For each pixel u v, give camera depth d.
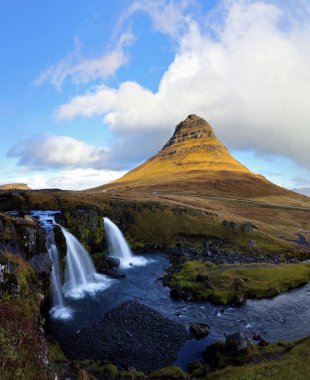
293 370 23.89
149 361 32.50
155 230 89.75
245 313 44.12
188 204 125.25
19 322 25.58
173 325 40.16
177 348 34.94
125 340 36.31
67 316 42.62
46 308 43.47
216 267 62.28
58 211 73.50
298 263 72.06
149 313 43.50
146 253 79.50
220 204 155.25
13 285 30.45
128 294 51.34
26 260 40.22
